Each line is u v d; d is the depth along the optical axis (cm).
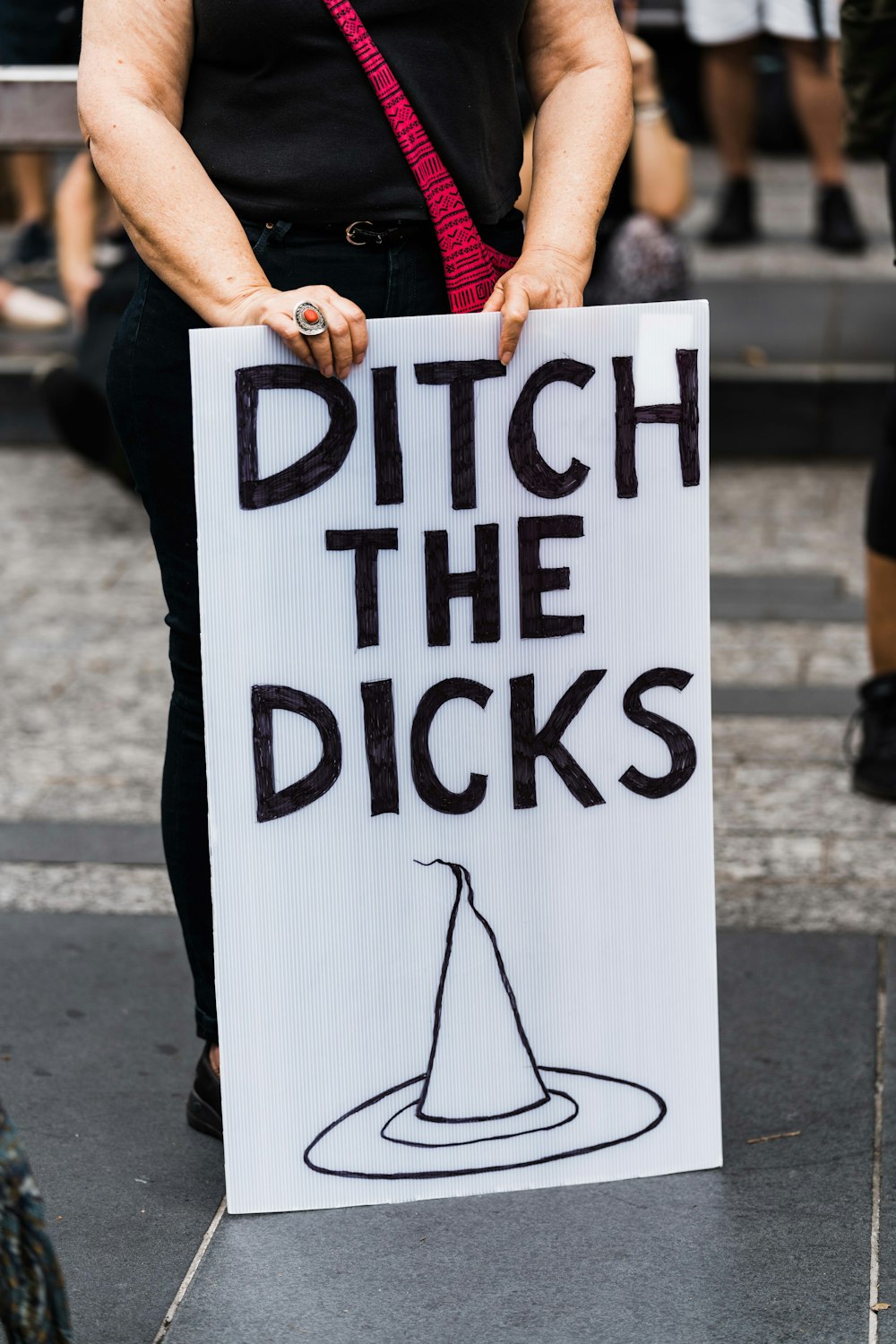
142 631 418
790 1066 239
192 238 186
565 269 196
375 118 189
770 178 857
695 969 211
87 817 324
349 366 187
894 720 327
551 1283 194
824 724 363
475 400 193
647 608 202
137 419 200
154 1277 195
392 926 203
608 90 205
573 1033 209
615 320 195
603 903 207
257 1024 202
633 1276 195
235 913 199
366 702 197
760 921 282
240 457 189
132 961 271
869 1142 221
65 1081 237
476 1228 204
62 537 483
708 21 658
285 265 194
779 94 898
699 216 758
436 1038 206
